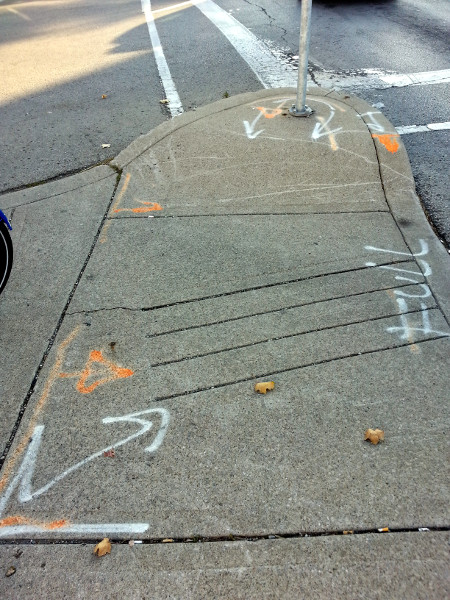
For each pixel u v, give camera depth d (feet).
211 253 12.58
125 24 36.11
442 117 19.76
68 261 12.63
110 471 7.91
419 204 14.16
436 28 31.01
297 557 6.75
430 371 9.23
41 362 9.89
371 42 28.96
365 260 12.03
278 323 10.44
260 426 8.44
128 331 10.48
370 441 8.10
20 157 18.45
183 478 7.75
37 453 8.22
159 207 14.51
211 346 10.01
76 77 26.37
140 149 17.43
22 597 6.50
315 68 25.48
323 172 15.56
